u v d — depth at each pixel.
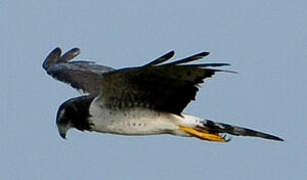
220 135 17.34
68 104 17.61
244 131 17.56
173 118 17.17
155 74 16.28
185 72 16.14
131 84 16.66
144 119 17.14
